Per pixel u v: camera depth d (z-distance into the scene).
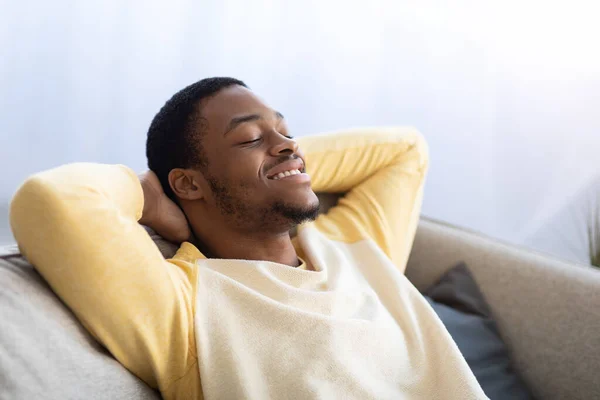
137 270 0.82
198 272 0.94
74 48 1.88
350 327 0.94
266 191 1.06
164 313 0.83
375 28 2.27
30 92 1.86
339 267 1.11
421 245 1.52
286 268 1.03
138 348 0.81
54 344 0.73
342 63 2.26
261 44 2.14
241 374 0.84
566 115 2.40
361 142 1.39
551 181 2.44
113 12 1.91
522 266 1.36
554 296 1.29
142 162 2.03
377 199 1.35
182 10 2.00
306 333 0.91
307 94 2.24
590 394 1.20
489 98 2.40
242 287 0.94
